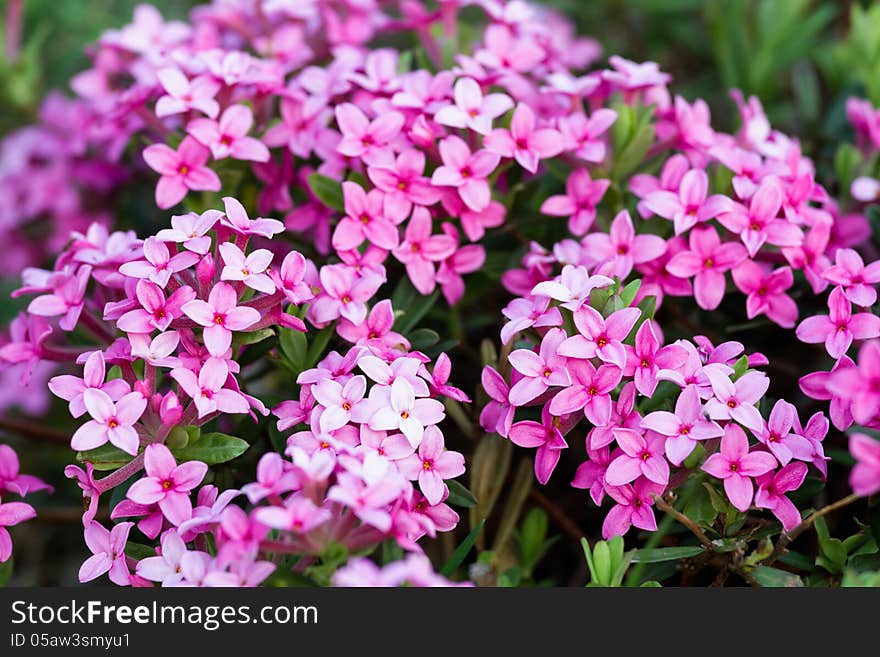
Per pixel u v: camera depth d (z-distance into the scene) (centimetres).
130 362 33
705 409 32
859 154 38
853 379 31
